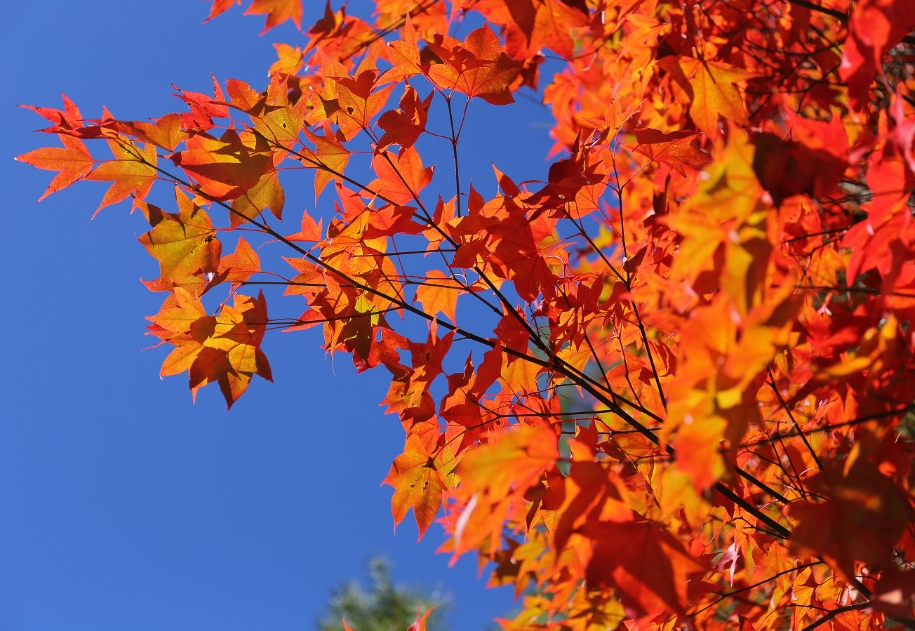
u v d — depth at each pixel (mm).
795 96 1608
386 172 1411
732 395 1113
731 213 1133
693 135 1406
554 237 1460
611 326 1513
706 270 1153
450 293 1463
